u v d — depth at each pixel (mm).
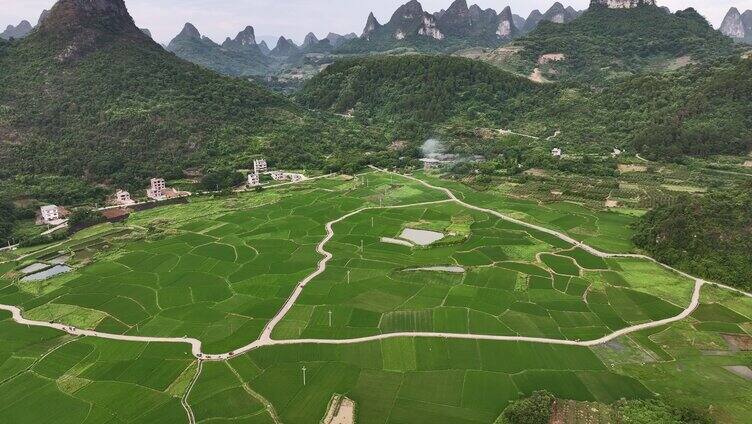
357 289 135500
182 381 98062
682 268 141625
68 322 121688
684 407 86312
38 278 148625
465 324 116625
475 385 95062
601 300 126938
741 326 113938
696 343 107625
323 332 114500
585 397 91125
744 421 84188
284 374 99438
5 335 116188
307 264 153250
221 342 111312
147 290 137750
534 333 112562
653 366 100062
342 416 87500
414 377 97750
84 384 98000
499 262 151750
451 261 153250
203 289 137625
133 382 98188
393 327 115938
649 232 160000
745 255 137750
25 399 94125
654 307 122875
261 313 123812
